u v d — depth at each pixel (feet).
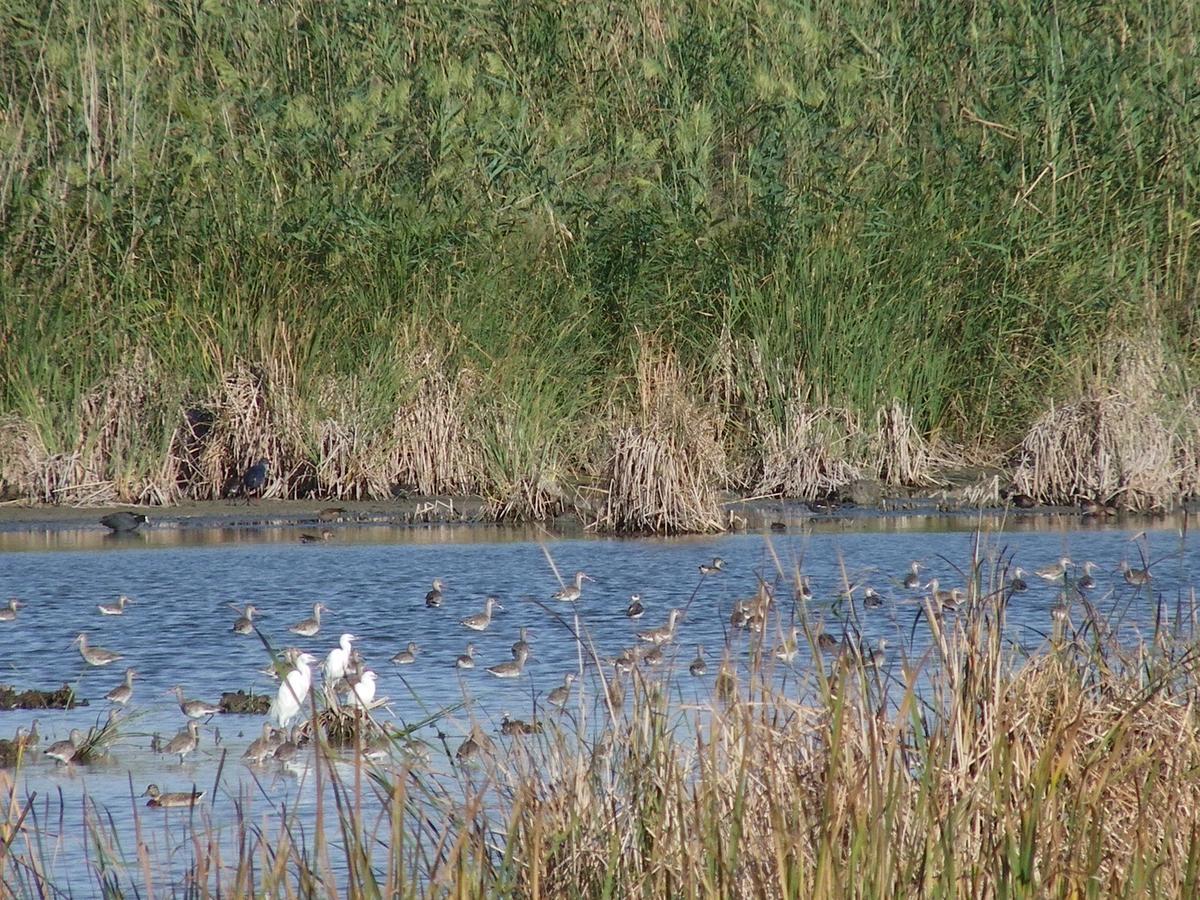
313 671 47.60
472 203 81.30
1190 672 30.22
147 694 45.50
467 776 29.35
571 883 24.38
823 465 78.95
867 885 22.57
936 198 82.23
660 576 62.08
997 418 83.15
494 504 75.82
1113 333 81.97
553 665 47.93
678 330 81.46
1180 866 24.50
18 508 74.64
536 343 79.36
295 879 29.37
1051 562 64.18
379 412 77.87
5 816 32.76
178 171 79.77
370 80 82.43
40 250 78.07
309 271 78.74
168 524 73.15
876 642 47.55
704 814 24.75
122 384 76.95
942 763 25.22
